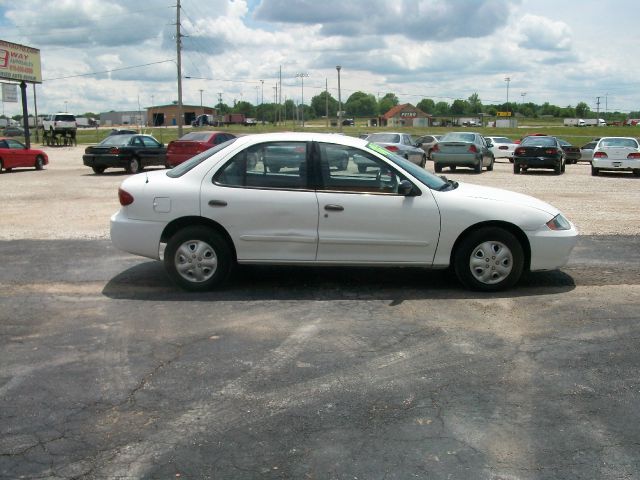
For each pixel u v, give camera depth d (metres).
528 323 5.87
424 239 6.72
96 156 23.41
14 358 5.01
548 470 3.44
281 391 4.41
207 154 6.97
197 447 3.67
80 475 3.39
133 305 6.39
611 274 7.66
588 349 5.22
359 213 6.65
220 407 4.17
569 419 4.02
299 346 5.27
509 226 6.86
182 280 6.80
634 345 5.31
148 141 25.02
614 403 4.25
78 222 11.48
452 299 6.62
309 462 3.51
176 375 4.68
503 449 3.65
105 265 8.06
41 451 3.62
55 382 4.56
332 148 6.76
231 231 6.69
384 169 6.75
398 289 7.00
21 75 36.12
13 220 11.71
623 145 23.86
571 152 33.47
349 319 5.96
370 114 185.00
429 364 4.90
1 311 6.21
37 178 21.73
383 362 4.93
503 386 4.51
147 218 6.75
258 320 5.93
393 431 3.86
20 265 8.05
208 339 5.43
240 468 3.45
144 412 4.10
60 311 6.21
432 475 3.38
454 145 25.00
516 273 6.81
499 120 129.62
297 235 6.67
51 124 62.81
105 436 3.80
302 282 7.27
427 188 6.74
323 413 4.09
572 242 6.89
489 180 21.30
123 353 5.12
